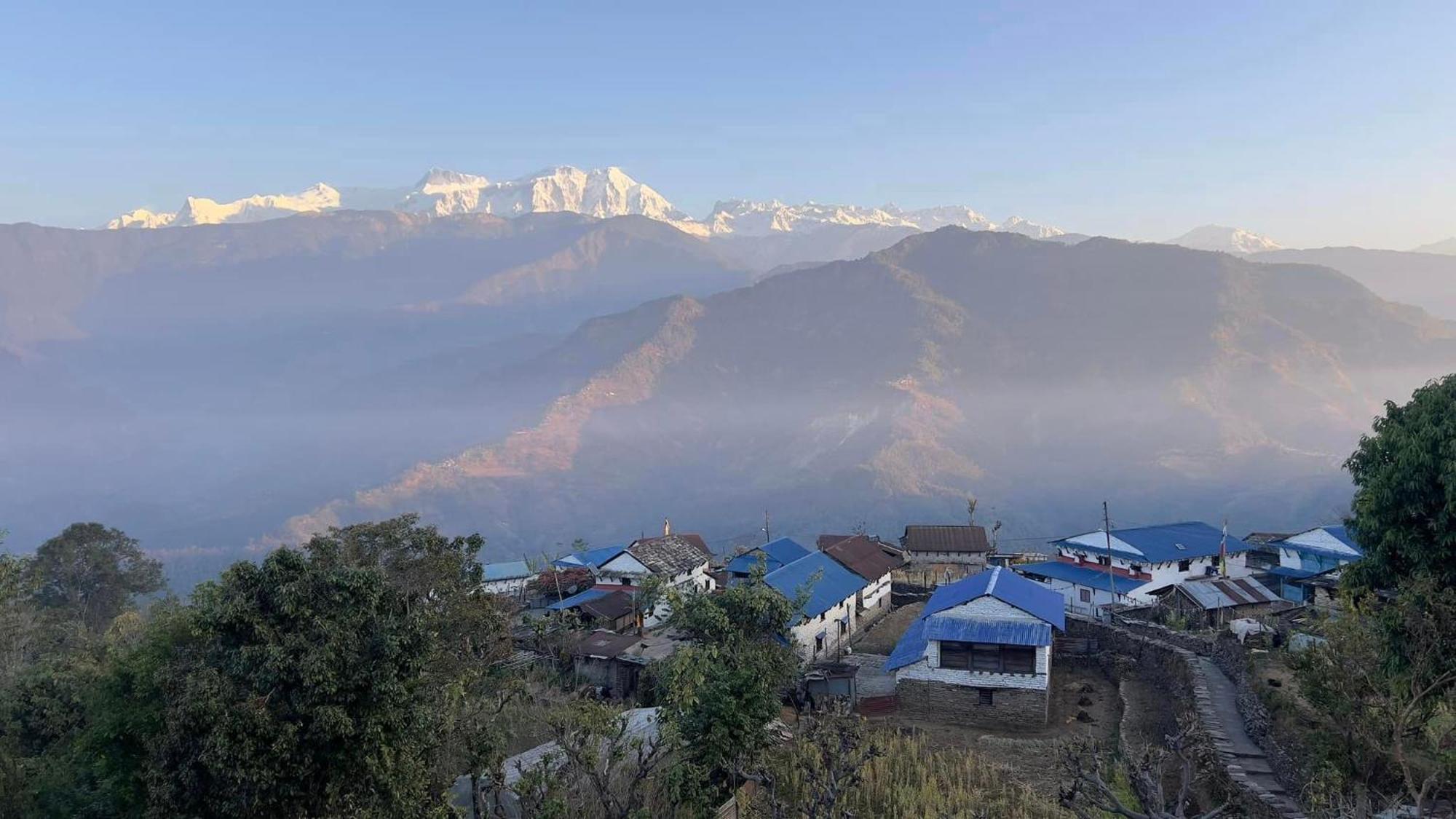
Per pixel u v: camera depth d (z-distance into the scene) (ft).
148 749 56.44
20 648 121.60
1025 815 82.38
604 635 152.15
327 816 53.21
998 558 237.86
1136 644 138.00
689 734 75.41
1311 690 77.36
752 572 102.27
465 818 72.95
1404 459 67.72
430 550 75.82
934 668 124.47
